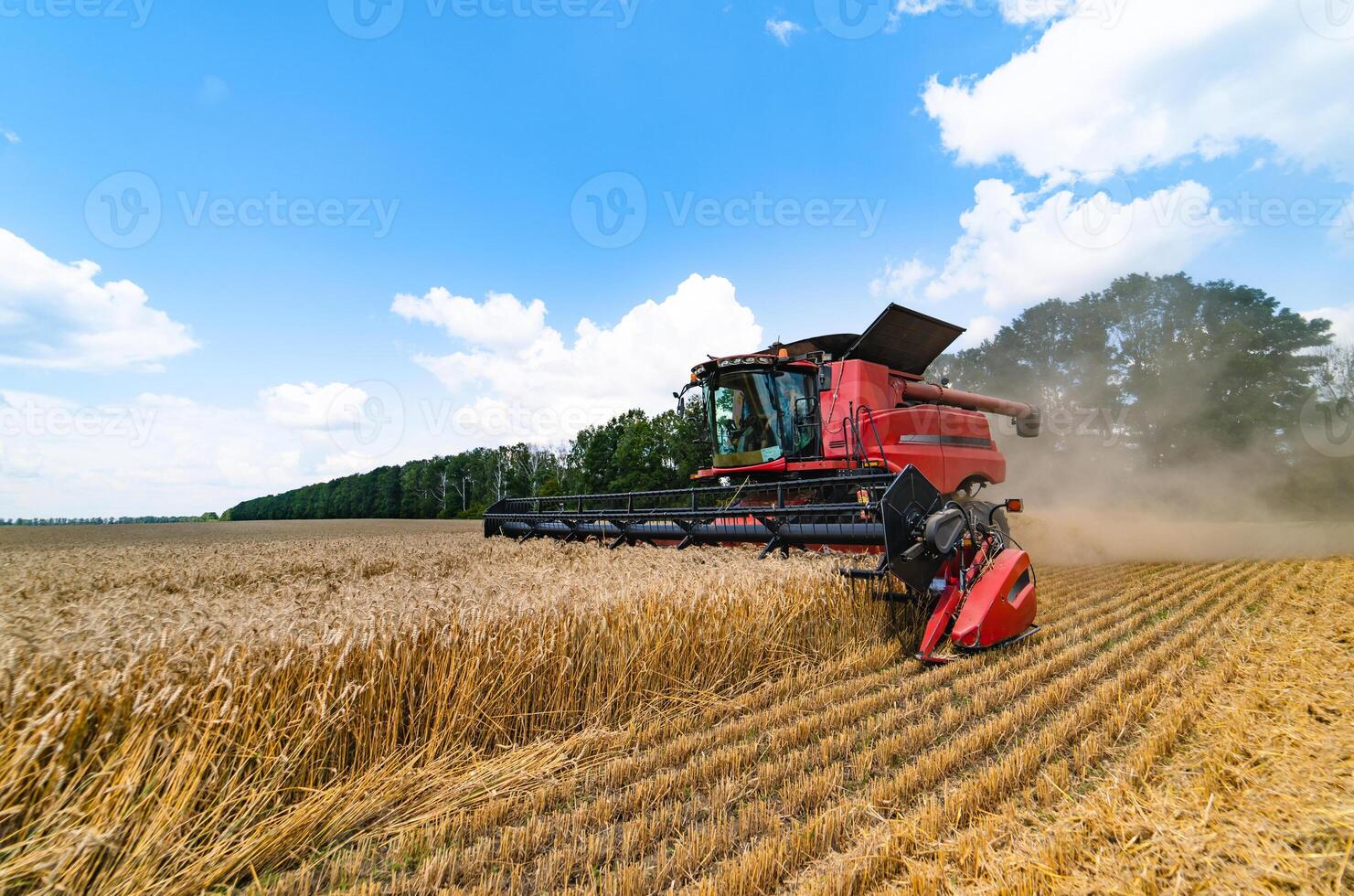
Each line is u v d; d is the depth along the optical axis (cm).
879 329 882
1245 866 185
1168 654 475
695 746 329
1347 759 248
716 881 206
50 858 194
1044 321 2864
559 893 210
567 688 360
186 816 227
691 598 425
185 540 2017
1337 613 588
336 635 287
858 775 290
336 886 216
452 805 270
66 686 220
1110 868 191
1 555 1190
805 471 840
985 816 242
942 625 488
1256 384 2525
